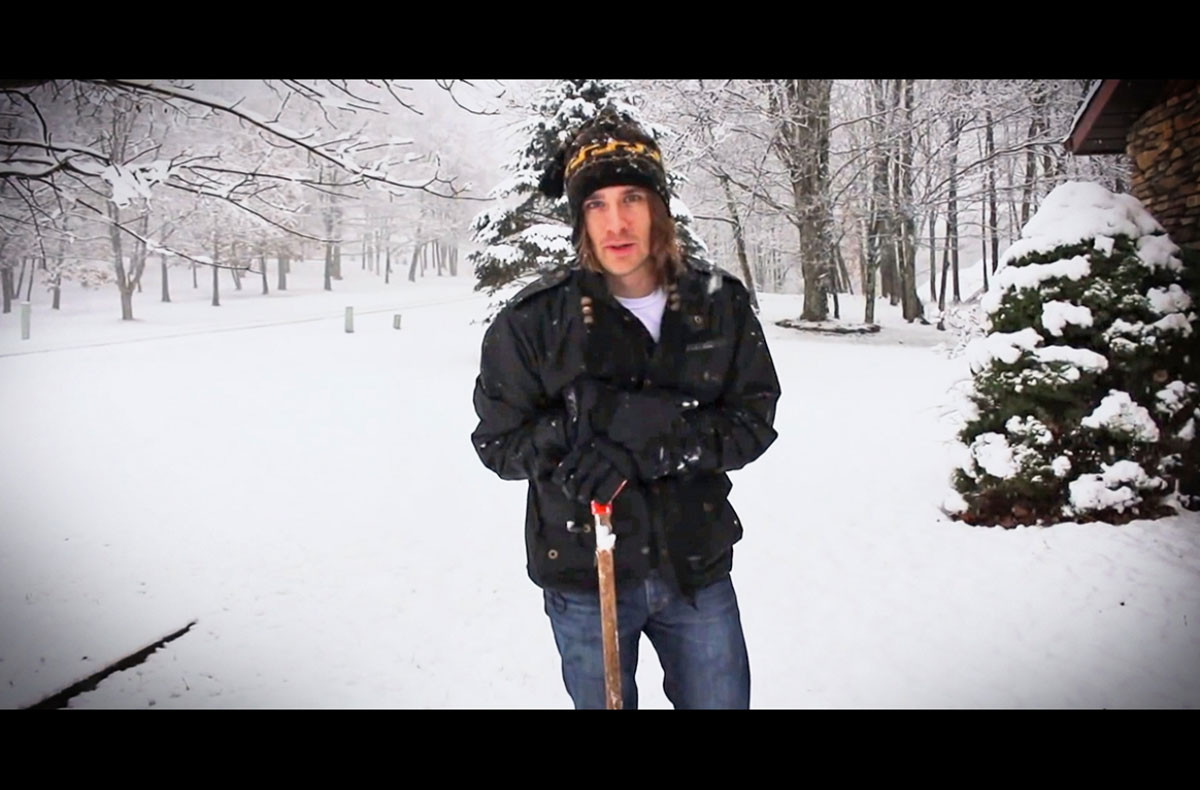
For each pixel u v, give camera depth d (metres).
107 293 47.53
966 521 6.02
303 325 27.98
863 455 8.61
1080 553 5.14
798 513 6.56
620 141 1.92
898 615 4.50
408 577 5.32
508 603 4.88
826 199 25.02
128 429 10.29
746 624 4.47
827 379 14.59
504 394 1.96
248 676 3.92
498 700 3.67
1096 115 7.23
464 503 7.14
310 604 4.86
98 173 4.56
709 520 2.01
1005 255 5.99
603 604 1.88
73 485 7.64
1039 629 4.23
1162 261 5.55
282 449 9.23
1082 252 5.63
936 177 25.56
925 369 15.78
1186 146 6.36
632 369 1.93
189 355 18.81
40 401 12.34
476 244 17.61
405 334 24.47
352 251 74.94
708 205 29.77
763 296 39.75
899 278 35.62
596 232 1.91
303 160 5.91
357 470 8.30
